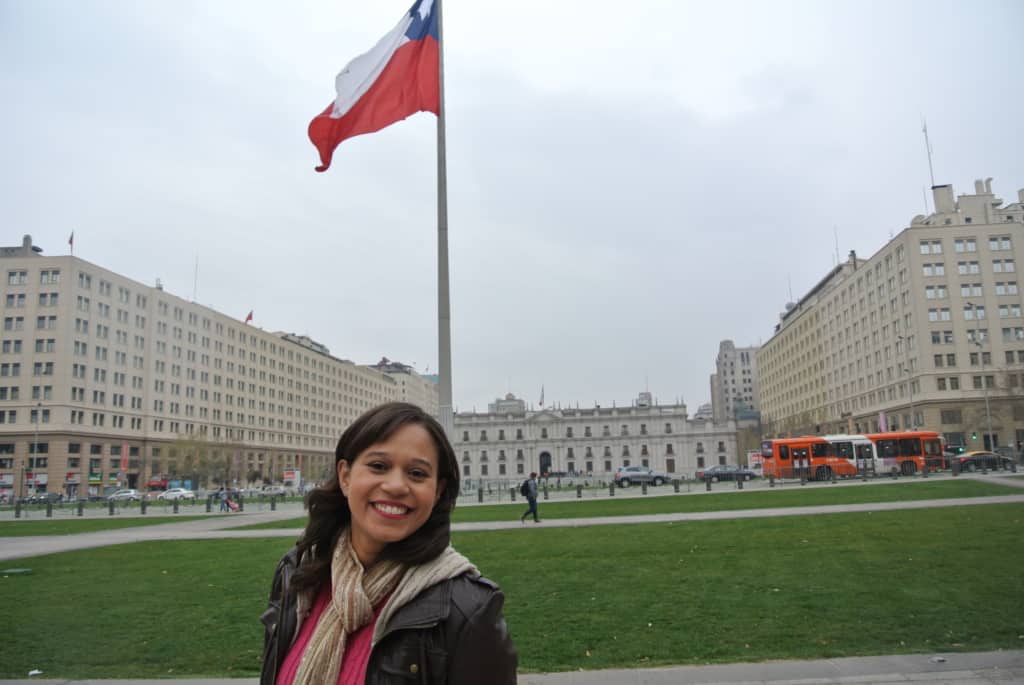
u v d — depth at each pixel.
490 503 45.03
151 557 19.34
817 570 13.27
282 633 2.47
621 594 11.83
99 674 8.03
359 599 2.22
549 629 9.61
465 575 2.36
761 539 18.52
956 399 81.69
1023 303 83.25
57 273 81.62
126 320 91.25
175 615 11.13
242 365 120.81
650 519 26.70
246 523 33.88
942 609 9.84
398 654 2.13
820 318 119.12
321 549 2.58
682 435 136.62
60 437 78.56
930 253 85.50
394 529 2.33
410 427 2.47
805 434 118.31
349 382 167.25
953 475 50.03
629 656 8.30
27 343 80.44
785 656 8.07
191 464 91.56
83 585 14.22
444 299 11.27
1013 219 92.75
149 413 94.38
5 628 10.32
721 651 8.37
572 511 33.94
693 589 11.99
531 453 139.88
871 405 98.19
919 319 84.19
